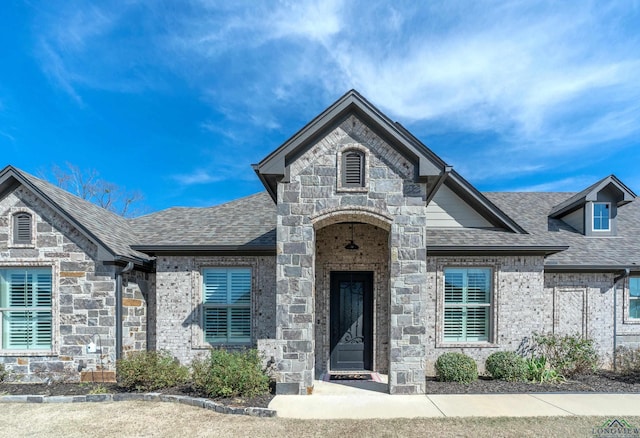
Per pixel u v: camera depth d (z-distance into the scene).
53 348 9.59
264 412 6.84
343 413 6.97
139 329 10.77
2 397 7.78
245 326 10.64
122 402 7.67
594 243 12.24
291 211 8.48
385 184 8.52
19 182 9.88
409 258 8.39
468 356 10.03
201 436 5.96
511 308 10.48
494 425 6.36
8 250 9.84
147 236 11.45
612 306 11.41
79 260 9.80
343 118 8.65
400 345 8.24
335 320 10.72
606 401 7.64
